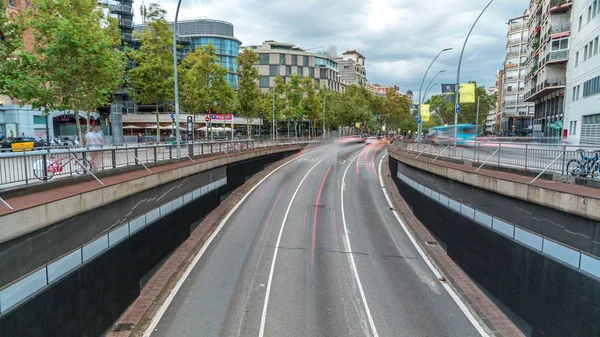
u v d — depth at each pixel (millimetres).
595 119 31234
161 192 12297
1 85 17078
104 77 19797
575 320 7086
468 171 11898
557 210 7805
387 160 39562
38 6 18672
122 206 9672
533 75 53312
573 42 38969
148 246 11016
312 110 61031
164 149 15164
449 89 26547
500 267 9828
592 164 9406
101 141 14859
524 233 8820
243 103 39969
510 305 9320
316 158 40094
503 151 12688
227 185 21672
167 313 9430
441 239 14539
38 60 17938
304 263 12773
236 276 11664
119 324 8883
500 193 9898
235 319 9234
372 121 85625
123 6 63250
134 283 10008
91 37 18625
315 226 16953
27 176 7969
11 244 5973
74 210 7527
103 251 8547
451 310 9852
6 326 5641
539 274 8188
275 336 8570
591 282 6711
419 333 8820
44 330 6457
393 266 12711
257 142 31438
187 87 35375
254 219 17812
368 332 8812
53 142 28984
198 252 13602
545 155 10938
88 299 7801
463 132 51625
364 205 21047
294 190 24266
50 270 6730
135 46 63219
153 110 67688
